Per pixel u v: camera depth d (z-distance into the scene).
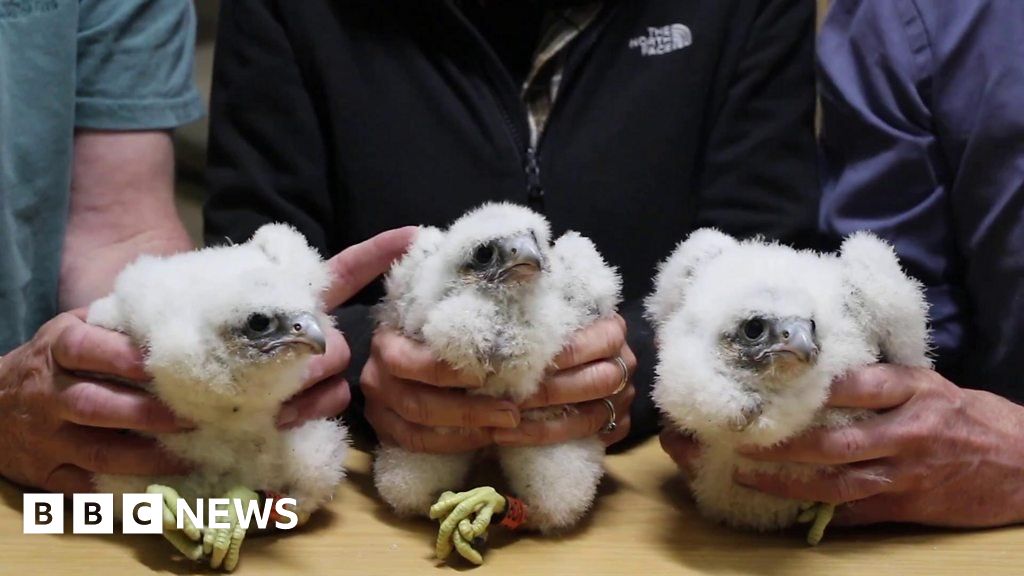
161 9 1.23
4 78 1.11
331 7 1.05
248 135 1.06
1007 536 0.83
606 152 1.05
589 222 1.05
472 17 1.08
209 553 0.73
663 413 0.83
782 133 1.07
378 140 1.04
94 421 0.76
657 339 0.84
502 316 0.76
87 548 0.77
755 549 0.80
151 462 0.76
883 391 0.78
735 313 0.73
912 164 1.04
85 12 1.18
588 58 1.06
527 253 0.73
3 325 1.13
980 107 0.99
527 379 0.77
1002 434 0.83
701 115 1.07
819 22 1.38
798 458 0.77
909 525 0.86
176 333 0.70
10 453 0.85
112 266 1.19
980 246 1.01
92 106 1.18
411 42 1.05
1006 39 0.99
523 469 0.80
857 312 0.79
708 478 0.82
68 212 1.20
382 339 0.83
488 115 1.04
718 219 1.07
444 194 1.04
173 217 1.27
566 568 0.76
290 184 1.05
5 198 1.10
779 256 0.81
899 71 1.04
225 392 0.72
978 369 1.06
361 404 0.97
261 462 0.78
